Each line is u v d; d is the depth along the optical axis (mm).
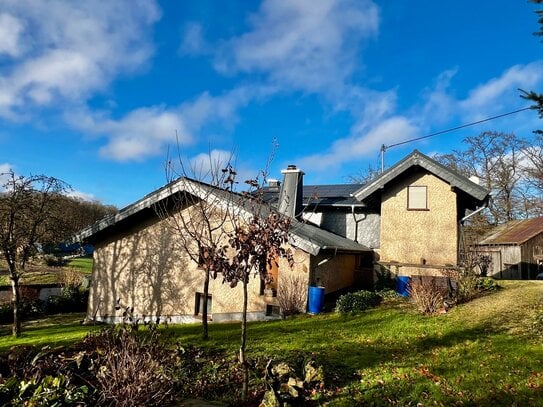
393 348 8039
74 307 18625
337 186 22094
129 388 5148
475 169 37438
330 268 14570
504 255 27359
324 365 7016
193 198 13016
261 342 8828
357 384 6172
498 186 36438
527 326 8844
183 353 7398
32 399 4785
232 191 8539
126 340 6688
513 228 30109
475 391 5699
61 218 13180
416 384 6008
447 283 12695
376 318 10906
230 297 12938
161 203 13633
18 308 12141
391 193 17016
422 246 16266
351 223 18750
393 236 16703
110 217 14125
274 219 6277
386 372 6602
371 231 18266
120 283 14750
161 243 14195
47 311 17656
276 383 5832
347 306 11938
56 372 6027
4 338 11898
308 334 9523
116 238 15148
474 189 15164
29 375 5789
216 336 9625
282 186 17500
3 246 11516
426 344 8195
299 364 6902
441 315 10719
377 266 17078
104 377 5367
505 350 7414
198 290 13336
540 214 35094
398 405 5418
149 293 14156
